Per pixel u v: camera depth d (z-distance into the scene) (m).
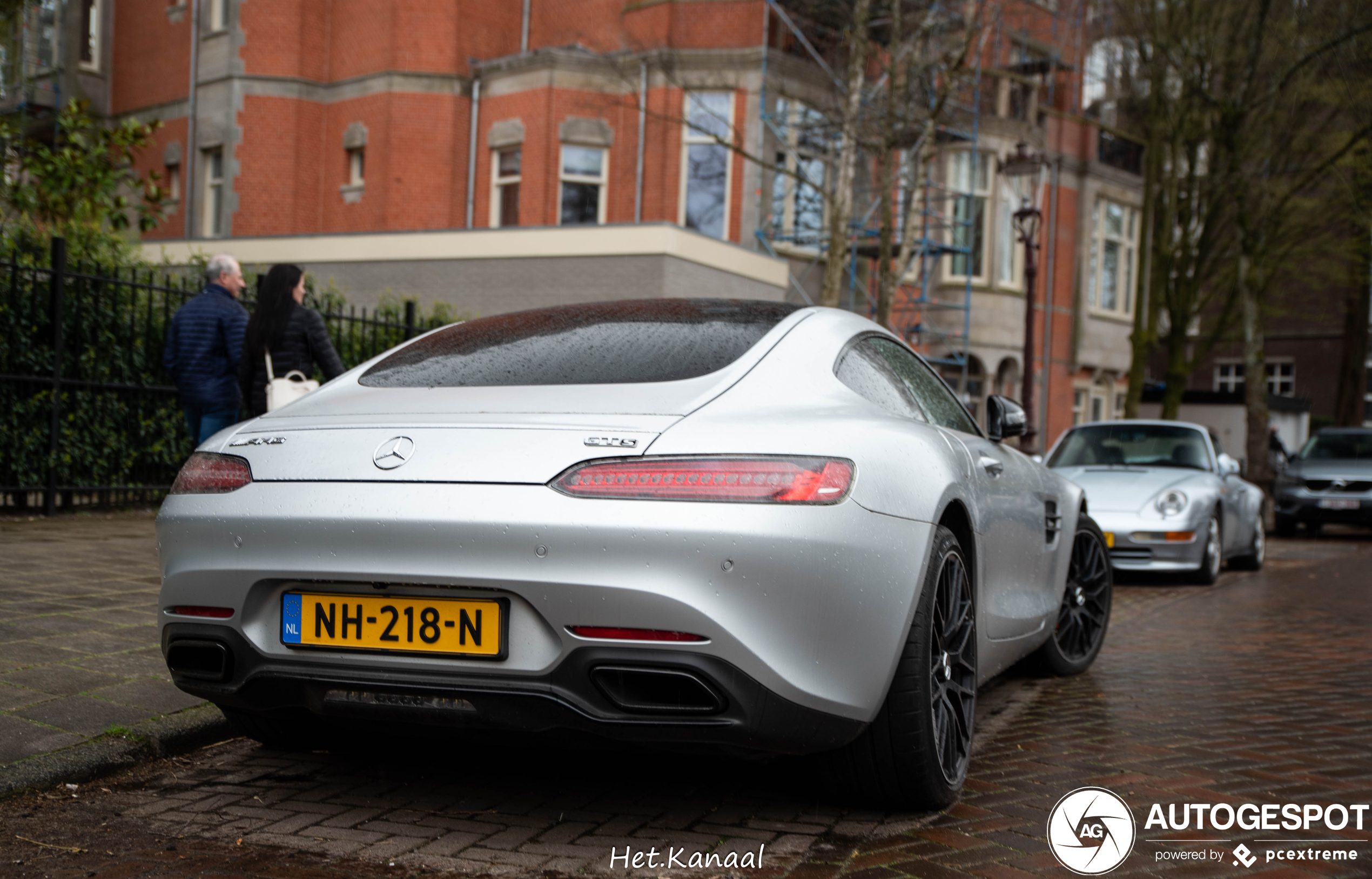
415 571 2.61
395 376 3.27
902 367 3.78
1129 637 6.55
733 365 3.00
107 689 3.85
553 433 2.65
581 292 16.23
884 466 2.86
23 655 4.17
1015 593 4.18
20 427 8.14
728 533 2.49
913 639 2.92
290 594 2.75
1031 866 2.72
